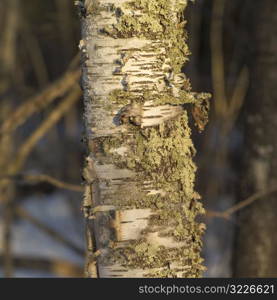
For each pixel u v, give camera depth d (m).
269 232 8.18
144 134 4.27
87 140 4.36
